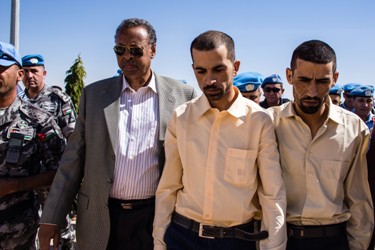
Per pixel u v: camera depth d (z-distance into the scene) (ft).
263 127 8.23
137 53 9.50
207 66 7.91
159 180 9.64
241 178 8.15
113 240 9.58
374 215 8.94
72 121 16.44
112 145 9.34
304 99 8.09
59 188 9.56
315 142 8.36
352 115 8.64
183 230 8.54
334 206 8.18
